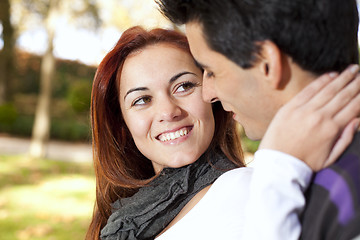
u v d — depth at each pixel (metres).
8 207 5.78
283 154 0.80
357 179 0.73
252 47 0.79
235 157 1.39
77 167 9.73
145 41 1.27
